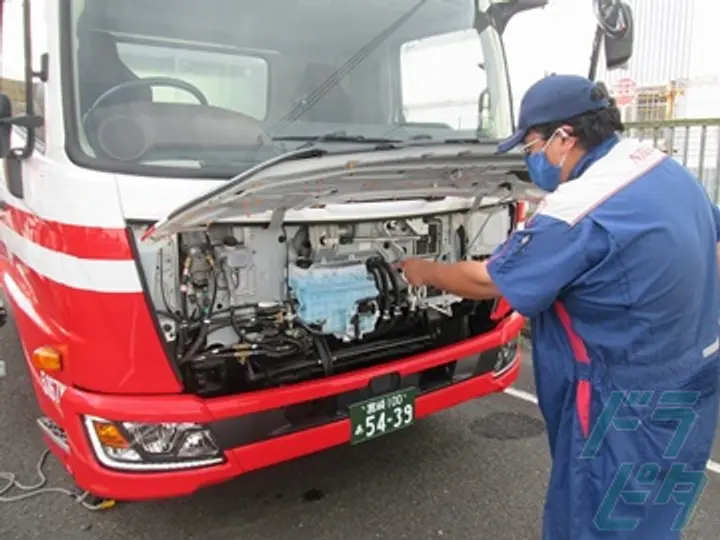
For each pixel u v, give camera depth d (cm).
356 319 276
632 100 797
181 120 263
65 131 240
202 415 241
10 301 327
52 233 241
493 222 331
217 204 210
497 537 292
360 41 326
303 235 266
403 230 292
